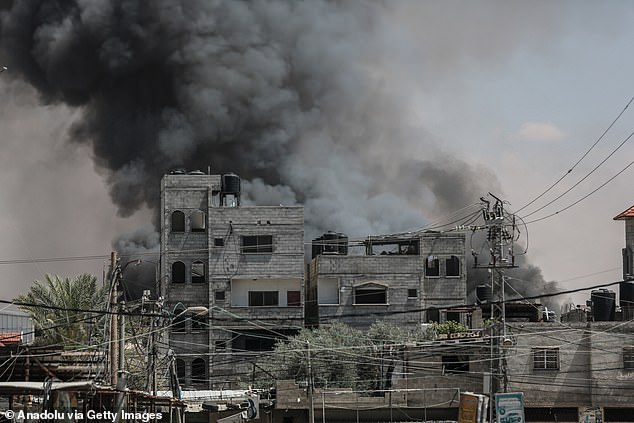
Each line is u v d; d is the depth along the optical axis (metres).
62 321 143.75
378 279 189.62
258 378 161.00
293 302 188.12
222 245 187.75
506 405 108.75
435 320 195.75
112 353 86.25
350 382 152.88
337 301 188.62
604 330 142.12
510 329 141.50
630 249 155.12
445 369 143.50
